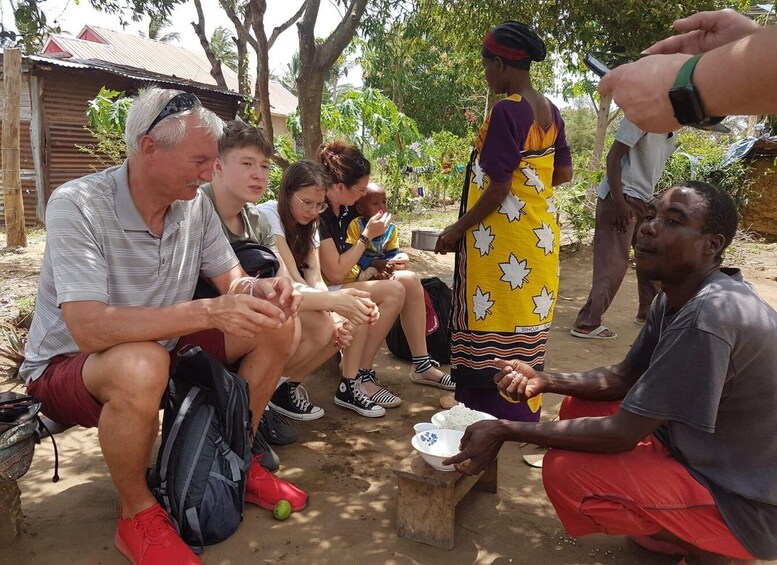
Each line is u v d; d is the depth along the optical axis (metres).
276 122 22.14
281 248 3.13
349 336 3.12
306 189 3.07
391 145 11.26
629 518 1.96
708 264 1.99
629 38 7.00
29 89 10.37
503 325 2.94
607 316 5.59
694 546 1.98
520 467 2.93
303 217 3.13
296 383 3.34
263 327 2.01
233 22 6.92
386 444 3.13
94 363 2.04
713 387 1.78
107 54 18.95
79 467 2.80
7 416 2.11
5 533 2.22
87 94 10.95
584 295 6.33
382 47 9.02
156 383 2.00
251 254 2.76
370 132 10.15
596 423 1.96
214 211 2.54
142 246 2.22
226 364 2.55
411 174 14.75
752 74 1.13
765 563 2.06
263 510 2.51
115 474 2.07
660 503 1.90
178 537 2.14
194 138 2.05
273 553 2.24
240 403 2.33
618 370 2.38
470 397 3.11
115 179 2.18
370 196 3.71
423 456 2.30
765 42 1.12
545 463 2.09
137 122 2.05
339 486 2.71
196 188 2.16
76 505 2.50
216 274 2.54
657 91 1.26
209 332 2.48
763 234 9.85
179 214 2.33
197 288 2.59
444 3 7.46
